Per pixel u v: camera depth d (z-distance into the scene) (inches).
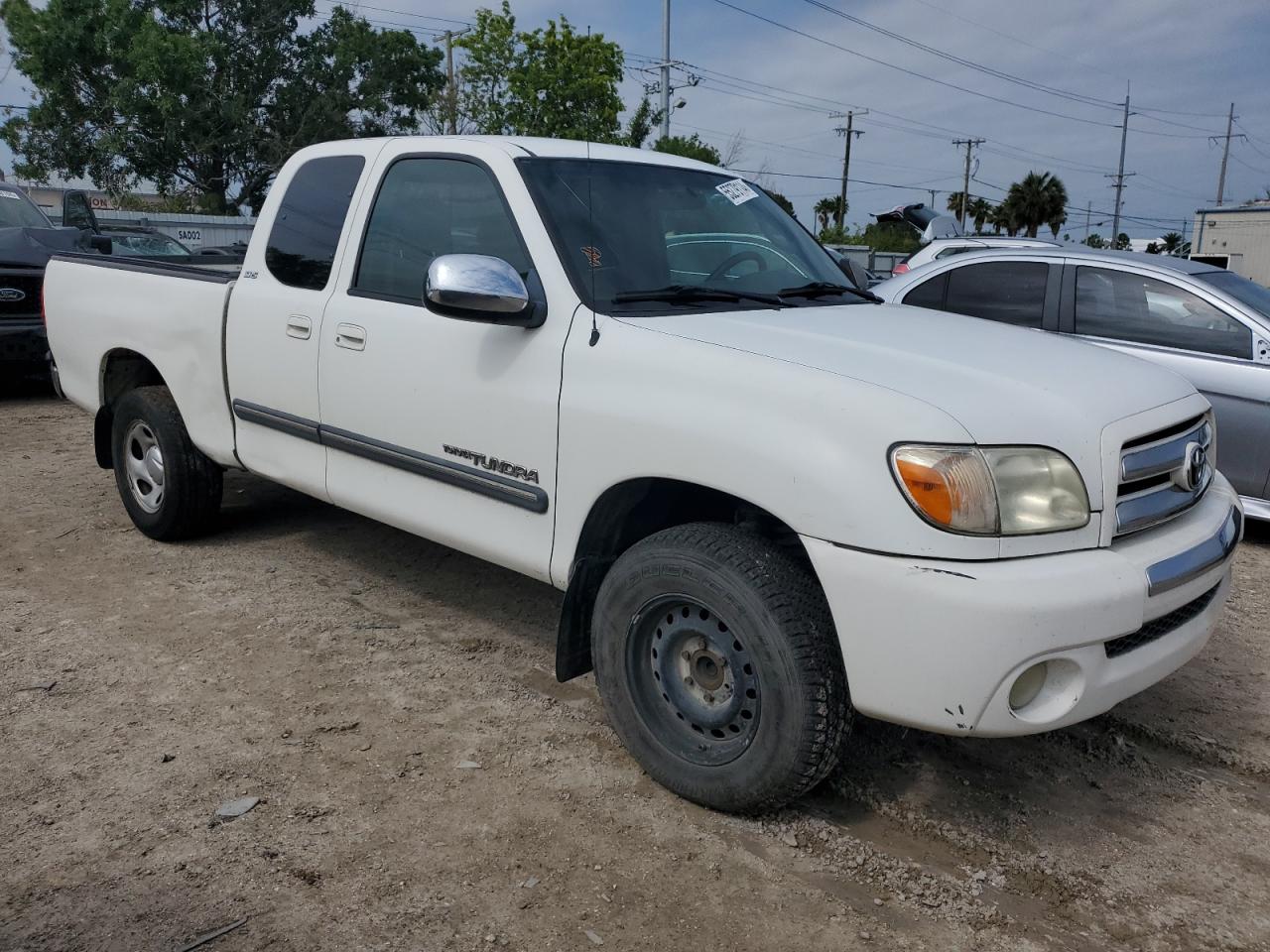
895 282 287.7
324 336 158.6
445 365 140.3
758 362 112.3
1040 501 102.5
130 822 114.4
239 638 164.4
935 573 98.7
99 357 209.0
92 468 273.1
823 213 2482.8
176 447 195.9
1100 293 250.1
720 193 162.7
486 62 1158.3
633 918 101.7
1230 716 149.5
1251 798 128.7
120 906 100.8
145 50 1270.9
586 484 124.0
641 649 123.3
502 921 100.7
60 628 166.2
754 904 104.3
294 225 171.3
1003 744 139.2
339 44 1393.9
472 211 143.5
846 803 124.3
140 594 181.5
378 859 109.4
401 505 151.6
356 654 159.8
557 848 112.3
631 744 124.7
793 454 105.0
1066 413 108.7
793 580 109.4
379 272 155.0
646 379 118.4
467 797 121.3
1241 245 1689.2
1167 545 112.1
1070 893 108.4
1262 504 226.8
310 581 189.6
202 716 138.7
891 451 100.9
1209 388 230.1
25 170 1368.1
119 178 1380.4
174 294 190.9
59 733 133.3
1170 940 101.9
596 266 133.2
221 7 1360.7
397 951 96.2
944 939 100.5
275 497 242.1
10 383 398.3
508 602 183.3
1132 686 109.3
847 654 104.5
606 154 152.9
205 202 1360.7
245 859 108.7
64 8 1295.5
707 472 111.3
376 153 160.1
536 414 128.8
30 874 105.4
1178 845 118.0
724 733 117.4
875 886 108.3
